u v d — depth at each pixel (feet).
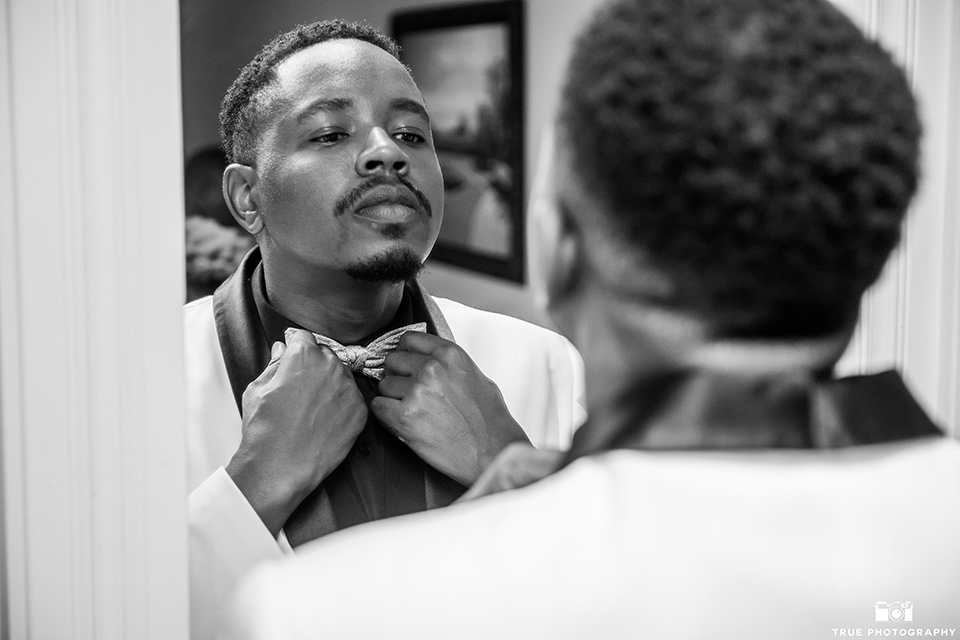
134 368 2.14
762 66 1.46
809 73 1.47
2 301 2.06
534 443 4.25
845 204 1.45
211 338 3.93
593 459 1.66
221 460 3.67
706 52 1.47
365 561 1.59
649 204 1.44
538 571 1.53
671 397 1.62
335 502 3.58
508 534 1.59
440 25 10.42
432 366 3.68
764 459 1.61
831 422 1.67
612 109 1.47
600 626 1.49
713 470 1.58
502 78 9.53
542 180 1.65
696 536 1.53
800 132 1.43
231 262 7.75
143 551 2.19
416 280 4.14
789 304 1.49
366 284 3.66
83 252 2.07
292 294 3.80
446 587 1.53
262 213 3.70
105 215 2.07
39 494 2.10
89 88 2.03
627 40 1.50
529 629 1.49
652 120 1.44
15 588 2.11
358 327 3.84
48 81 2.02
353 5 11.34
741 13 1.53
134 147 2.10
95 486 2.13
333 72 3.54
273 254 3.76
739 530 1.53
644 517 1.55
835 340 1.57
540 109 9.18
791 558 1.52
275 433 3.45
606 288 1.57
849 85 1.48
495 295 9.90
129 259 2.11
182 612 2.27
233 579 3.20
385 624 1.51
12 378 2.08
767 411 1.62
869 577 1.52
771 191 1.41
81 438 2.11
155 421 2.19
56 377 2.09
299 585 1.57
